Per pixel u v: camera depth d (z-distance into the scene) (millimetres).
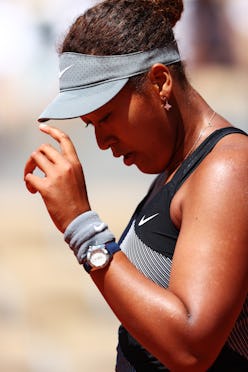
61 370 18297
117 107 6012
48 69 30984
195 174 5887
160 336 5434
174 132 6152
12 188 29234
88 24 6109
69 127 30234
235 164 5750
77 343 19281
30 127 31219
